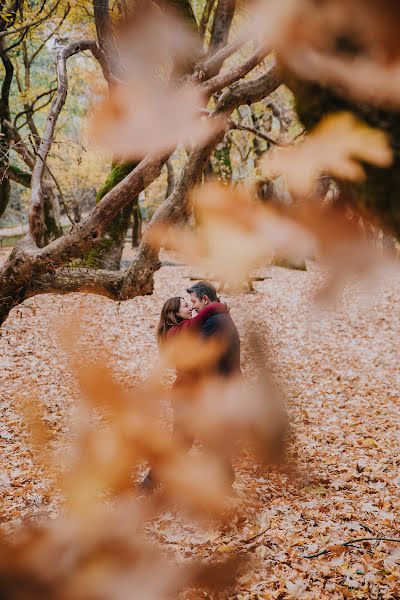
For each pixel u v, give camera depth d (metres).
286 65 0.32
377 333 12.66
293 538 4.18
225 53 2.70
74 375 0.37
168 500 0.39
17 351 8.97
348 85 0.30
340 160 0.34
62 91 3.51
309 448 6.34
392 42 0.27
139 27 0.30
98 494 0.37
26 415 0.38
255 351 0.41
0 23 9.99
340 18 0.26
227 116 2.50
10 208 22.42
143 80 0.31
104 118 0.31
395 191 0.36
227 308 2.27
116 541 0.35
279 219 0.32
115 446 0.37
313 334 12.43
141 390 0.40
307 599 3.53
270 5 0.27
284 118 5.01
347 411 8.11
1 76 17.62
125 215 9.90
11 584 0.33
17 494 4.47
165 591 0.33
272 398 0.41
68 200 25.47
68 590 0.33
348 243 0.33
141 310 13.38
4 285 3.38
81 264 3.68
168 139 0.31
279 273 18.81
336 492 5.22
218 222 0.32
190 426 0.43
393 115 0.32
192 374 0.46
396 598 3.71
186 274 18.41
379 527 4.67
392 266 0.33
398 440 6.95
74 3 9.71
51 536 0.35
